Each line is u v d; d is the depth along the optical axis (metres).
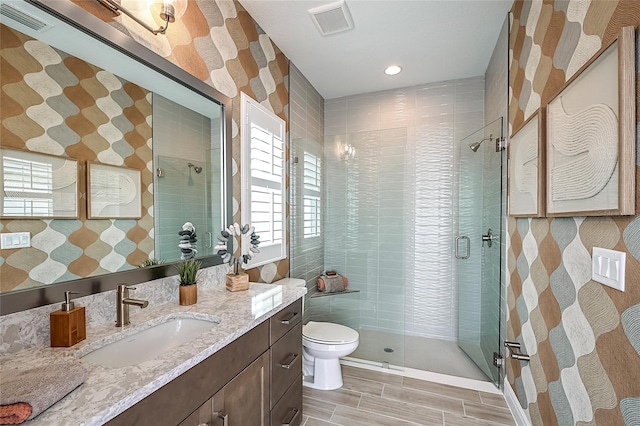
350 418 1.74
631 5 0.77
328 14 1.89
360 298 2.62
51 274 0.90
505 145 2.00
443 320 2.87
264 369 1.24
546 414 1.34
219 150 1.64
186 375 0.81
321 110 3.19
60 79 0.94
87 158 1.02
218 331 1.00
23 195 0.84
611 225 0.87
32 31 0.86
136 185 1.20
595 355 0.95
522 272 1.65
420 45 2.24
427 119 2.90
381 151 2.69
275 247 2.21
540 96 1.39
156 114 1.28
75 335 0.87
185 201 1.44
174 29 1.35
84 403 0.60
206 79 1.54
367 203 2.72
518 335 1.72
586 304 1.01
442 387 2.07
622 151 0.77
